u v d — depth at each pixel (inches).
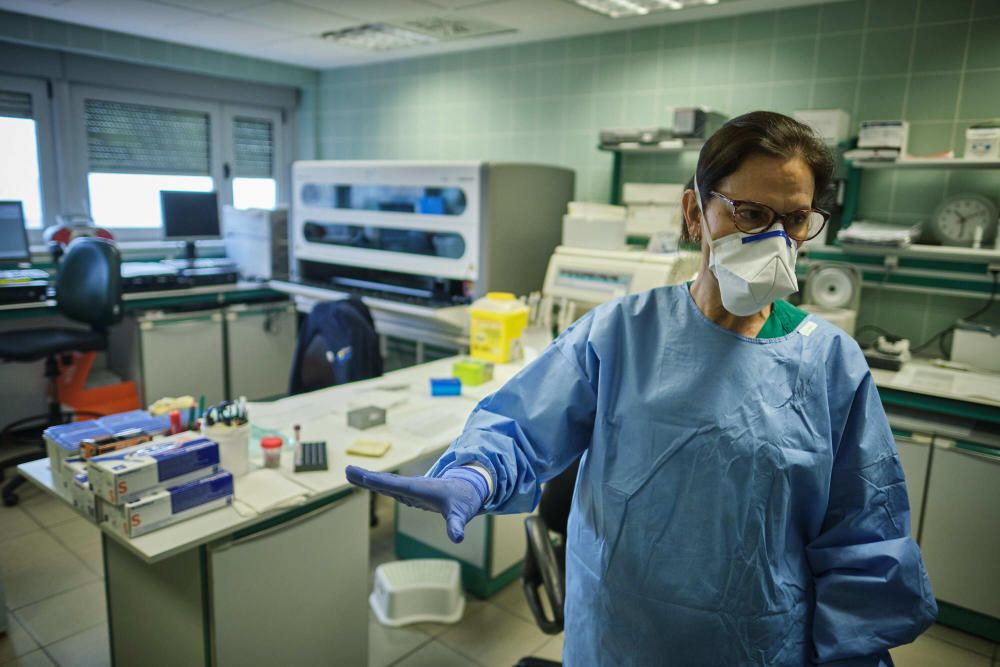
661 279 114.0
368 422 81.4
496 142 171.0
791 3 123.0
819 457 35.5
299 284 159.6
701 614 35.7
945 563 92.6
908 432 93.2
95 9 140.4
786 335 36.8
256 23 148.5
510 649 87.1
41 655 83.3
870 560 34.9
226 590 60.9
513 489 34.9
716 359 36.4
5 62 153.7
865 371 36.9
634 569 36.7
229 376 167.8
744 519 35.0
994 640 91.0
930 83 113.7
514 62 164.7
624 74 147.8
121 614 71.8
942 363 106.3
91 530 113.7
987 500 88.5
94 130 172.6
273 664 66.1
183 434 65.8
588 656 39.0
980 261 109.3
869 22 118.0
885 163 105.5
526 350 114.0
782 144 33.0
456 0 125.9
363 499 72.2
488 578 97.3
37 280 141.8
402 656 84.9
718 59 135.0
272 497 62.7
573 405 39.3
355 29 152.1
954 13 110.3
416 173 134.2
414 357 181.8
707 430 35.4
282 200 217.5
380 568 96.1
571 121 157.1
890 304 119.6
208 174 197.9
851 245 108.5
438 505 29.3
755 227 33.9
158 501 56.5
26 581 98.7
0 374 148.4
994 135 97.8
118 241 180.9
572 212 130.3
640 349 38.1
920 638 92.1
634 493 36.6
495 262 128.4
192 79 186.5
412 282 150.2
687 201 38.1
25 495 124.8
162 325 153.8
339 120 207.0
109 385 148.0
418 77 184.5
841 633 35.1
